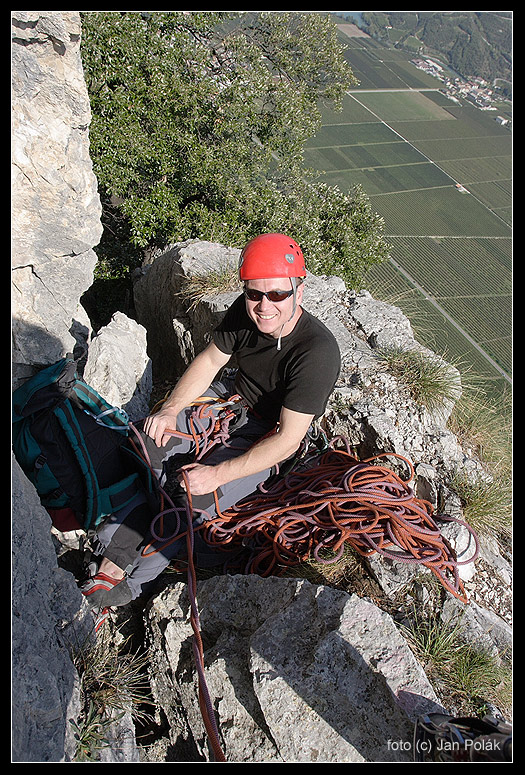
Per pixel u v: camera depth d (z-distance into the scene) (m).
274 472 3.01
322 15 13.92
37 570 2.12
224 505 2.84
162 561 2.63
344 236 11.97
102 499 2.55
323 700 2.03
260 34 13.97
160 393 5.12
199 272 4.90
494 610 2.74
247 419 3.02
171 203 10.34
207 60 11.41
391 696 2.00
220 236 10.27
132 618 2.80
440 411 3.50
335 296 4.53
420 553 2.65
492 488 3.15
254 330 2.72
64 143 2.54
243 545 2.83
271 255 2.37
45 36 2.31
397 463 3.14
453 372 3.70
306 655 2.16
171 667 2.44
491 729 1.79
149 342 6.60
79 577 2.70
